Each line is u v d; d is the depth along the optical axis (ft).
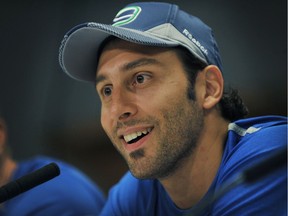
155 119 5.80
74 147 15.83
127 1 15.08
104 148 15.80
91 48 6.42
